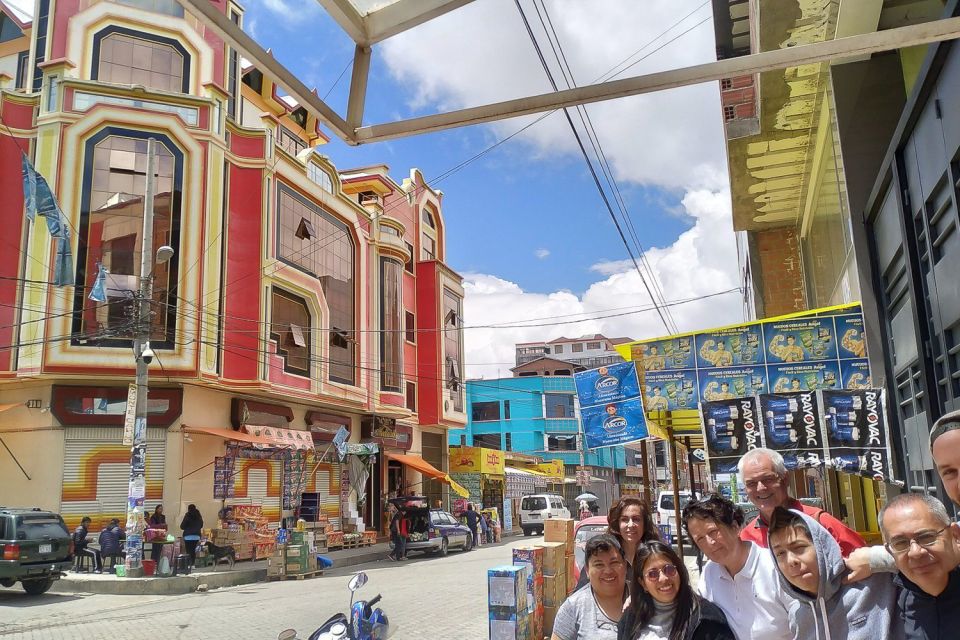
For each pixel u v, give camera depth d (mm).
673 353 9688
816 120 11734
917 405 7617
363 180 33062
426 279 35562
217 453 20969
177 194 20672
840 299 11234
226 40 2461
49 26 20844
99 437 19250
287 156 23969
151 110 20719
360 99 3102
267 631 10352
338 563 21453
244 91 29125
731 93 12086
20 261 19469
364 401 27750
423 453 34906
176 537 18578
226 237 21594
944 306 6395
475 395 59875
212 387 20906
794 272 16500
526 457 48938
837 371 8945
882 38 2598
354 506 26828
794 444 8648
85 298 19375
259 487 22688
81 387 19203
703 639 3473
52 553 14523
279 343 23297
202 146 21234
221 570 17812
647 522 4938
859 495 12062
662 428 13359
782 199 15047
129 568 16000
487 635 9672
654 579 3580
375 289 29812
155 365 19422
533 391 58188
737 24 11445
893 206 7816
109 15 21219
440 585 15523
